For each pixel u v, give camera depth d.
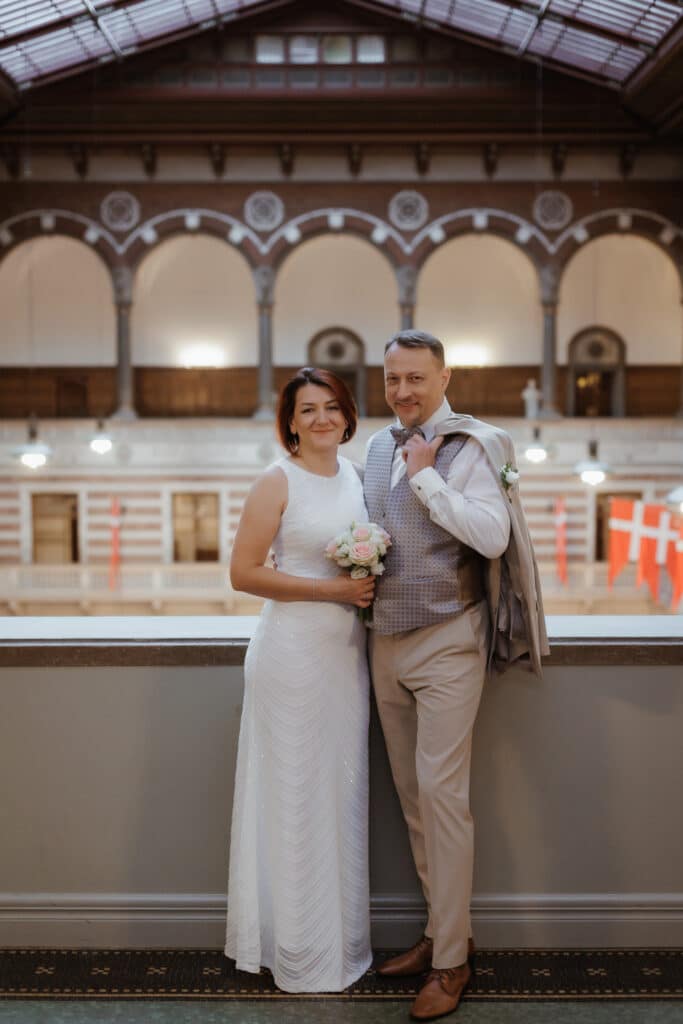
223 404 19.36
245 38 16.55
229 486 18.06
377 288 19.30
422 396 2.56
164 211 17.58
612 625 3.08
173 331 19.30
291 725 2.62
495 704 2.93
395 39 16.61
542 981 2.76
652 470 17.94
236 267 19.20
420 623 2.54
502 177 17.48
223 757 2.95
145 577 17.80
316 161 17.48
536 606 2.62
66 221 17.59
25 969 2.82
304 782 2.62
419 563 2.54
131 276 17.77
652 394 19.39
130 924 2.96
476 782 2.95
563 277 19.22
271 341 17.88
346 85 16.66
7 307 19.28
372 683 2.82
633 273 19.27
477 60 16.61
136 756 2.95
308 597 2.58
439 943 2.58
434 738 2.55
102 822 2.96
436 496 2.42
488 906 2.95
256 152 17.45
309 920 2.64
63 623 3.15
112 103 16.66
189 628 3.06
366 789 2.77
